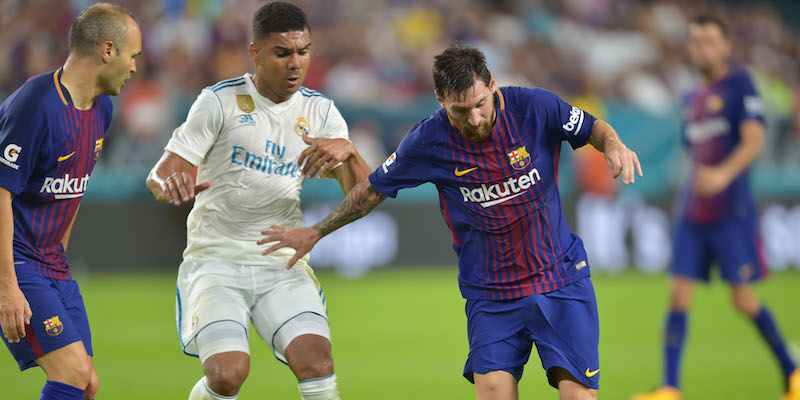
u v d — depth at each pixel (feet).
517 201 48.85
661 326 115.24
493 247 49.67
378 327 114.73
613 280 159.74
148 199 153.99
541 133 48.78
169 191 48.55
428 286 149.48
